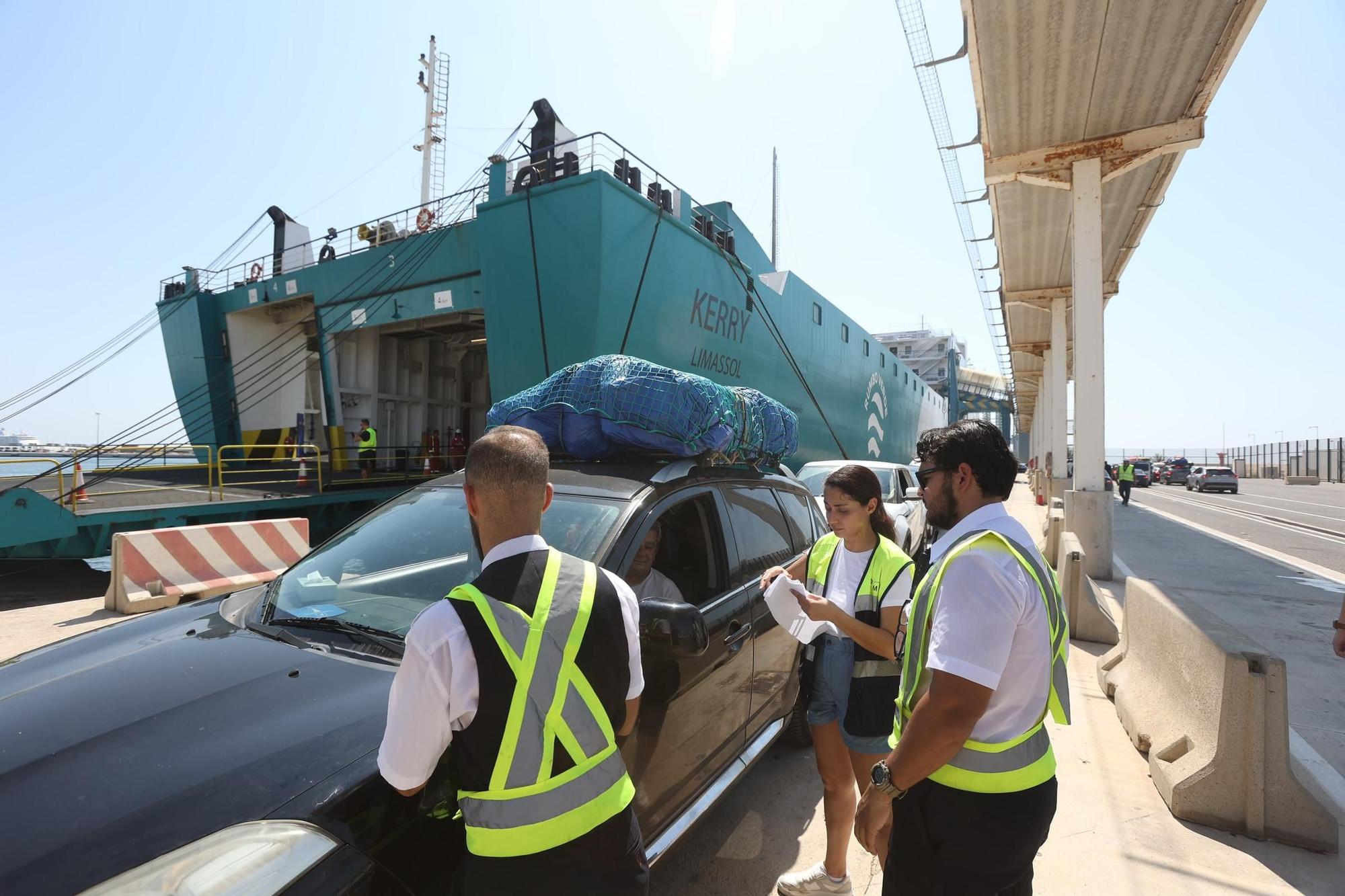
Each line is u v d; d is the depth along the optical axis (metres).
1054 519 7.68
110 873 1.13
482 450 1.29
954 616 1.27
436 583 2.19
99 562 8.59
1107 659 4.29
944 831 1.35
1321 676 4.64
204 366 13.52
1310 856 2.55
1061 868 2.50
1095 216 7.87
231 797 1.29
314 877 1.22
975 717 1.23
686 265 9.98
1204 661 2.96
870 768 2.06
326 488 10.99
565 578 1.27
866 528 2.12
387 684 1.69
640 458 2.77
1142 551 10.59
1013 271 13.59
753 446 3.22
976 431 1.42
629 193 8.61
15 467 14.66
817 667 2.19
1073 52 6.41
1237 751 2.72
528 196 8.59
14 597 6.96
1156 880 2.42
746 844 2.66
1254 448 53.94
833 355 16.70
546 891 1.14
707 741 2.34
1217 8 5.78
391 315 10.88
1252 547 11.12
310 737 1.47
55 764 1.37
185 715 1.54
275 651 1.88
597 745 1.22
